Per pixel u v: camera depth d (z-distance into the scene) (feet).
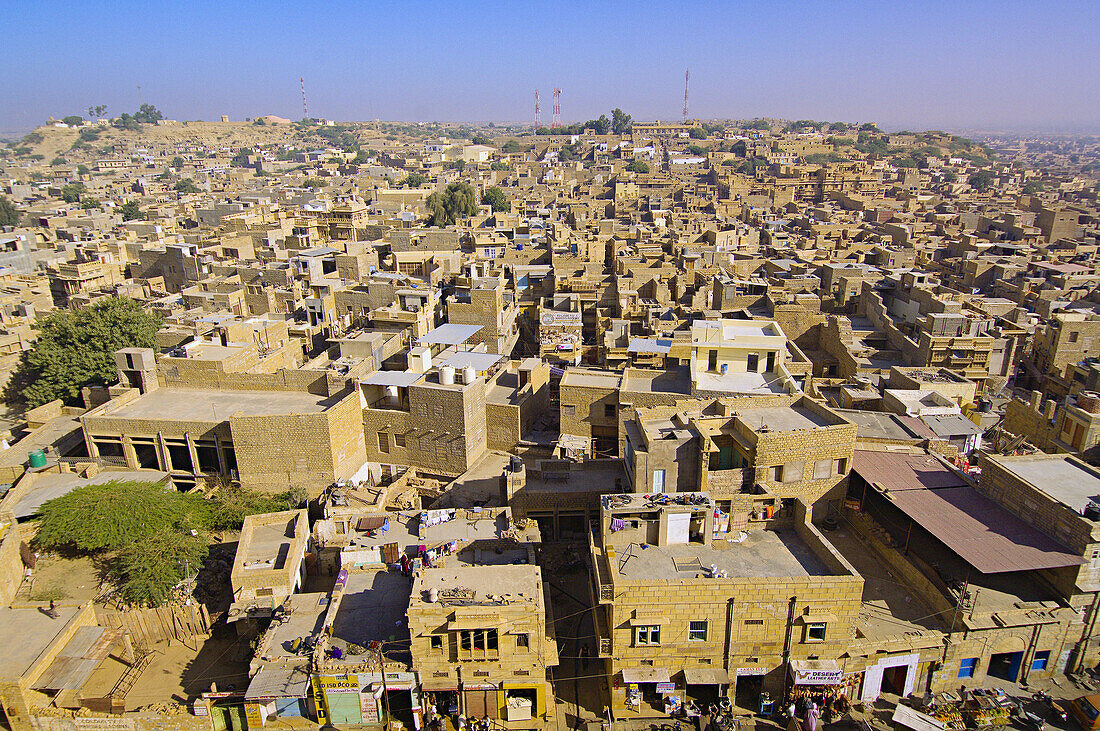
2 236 411.34
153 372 209.97
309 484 184.34
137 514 158.30
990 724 118.83
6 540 150.61
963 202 629.92
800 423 154.71
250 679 122.93
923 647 122.31
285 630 132.05
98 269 386.32
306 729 122.42
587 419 195.42
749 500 135.23
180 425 186.70
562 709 125.80
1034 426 186.19
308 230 429.38
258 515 159.12
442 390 186.50
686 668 121.70
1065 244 431.02
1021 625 123.24
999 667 130.52
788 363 213.05
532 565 131.85
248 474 185.16
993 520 135.95
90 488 166.09
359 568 146.72
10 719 121.90
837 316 269.03
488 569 130.00
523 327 311.47
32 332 292.61
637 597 117.39
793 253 388.98
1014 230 468.34
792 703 121.70
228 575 156.56
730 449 155.63
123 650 141.90
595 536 138.00
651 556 128.47
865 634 123.54
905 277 292.40
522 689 123.75
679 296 307.37
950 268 375.86
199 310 291.17
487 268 340.39
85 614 138.41
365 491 183.42
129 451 191.62
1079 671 129.39
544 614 122.11
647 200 620.49
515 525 154.71
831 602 116.78
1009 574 134.72
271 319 267.18
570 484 168.14
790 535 135.13
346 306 301.22
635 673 121.08
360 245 364.38
